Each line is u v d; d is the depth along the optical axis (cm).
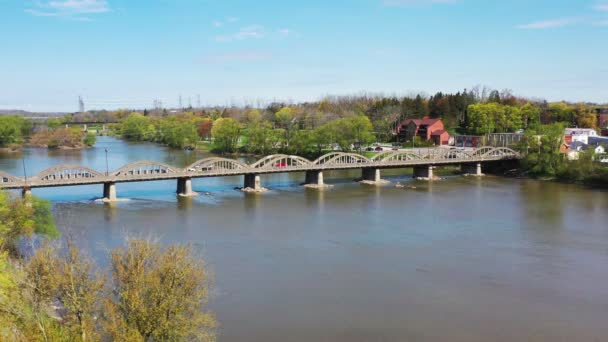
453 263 4847
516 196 8588
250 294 4053
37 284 2464
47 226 4766
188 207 7519
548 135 10950
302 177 11219
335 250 5278
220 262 4850
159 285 2525
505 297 4031
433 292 4128
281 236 5841
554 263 4850
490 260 4941
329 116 19138
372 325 3541
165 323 2462
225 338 3325
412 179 10900
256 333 3403
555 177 10662
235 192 8988
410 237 5806
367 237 5797
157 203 7812
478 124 17312
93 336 2406
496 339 3359
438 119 17262
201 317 2700
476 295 4069
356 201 8138
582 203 7881
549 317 3688
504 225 6384
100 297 2567
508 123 17300
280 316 3666
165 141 19300
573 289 4200
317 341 3312
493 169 12225
